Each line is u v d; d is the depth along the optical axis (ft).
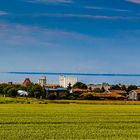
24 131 142.82
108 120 191.93
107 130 149.38
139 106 378.73
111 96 607.37
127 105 408.05
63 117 208.54
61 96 613.11
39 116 214.07
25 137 127.85
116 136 133.08
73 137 129.59
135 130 150.20
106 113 249.14
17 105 369.30
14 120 184.96
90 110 287.89
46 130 146.72
